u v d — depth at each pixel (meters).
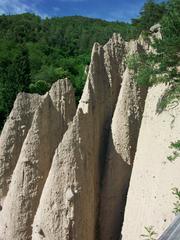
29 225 13.45
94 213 13.29
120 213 13.38
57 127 14.52
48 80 44.69
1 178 15.25
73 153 12.99
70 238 12.48
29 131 14.00
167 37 10.58
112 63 15.41
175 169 10.98
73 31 87.31
